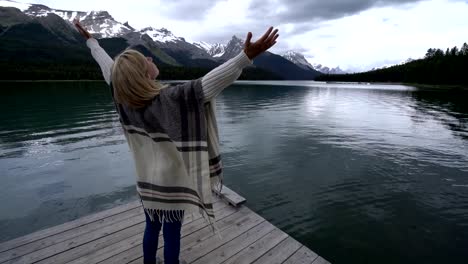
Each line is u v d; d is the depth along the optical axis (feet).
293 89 177.99
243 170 23.65
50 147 30.45
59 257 8.48
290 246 9.22
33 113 55.42
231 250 8.97
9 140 33.47
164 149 4.68
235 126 43.93
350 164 25.30
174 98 4.11
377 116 56.24
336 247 13.62
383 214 16.58
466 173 23.04
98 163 25.35
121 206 11.63
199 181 4.54
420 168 24.35
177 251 5.79
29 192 19.42
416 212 16.84
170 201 4.99
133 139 4.96
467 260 12.75
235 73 3.95
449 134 38.58
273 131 40.09
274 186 20.40
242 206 11.93
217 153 5.07
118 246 9.03
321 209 17.15
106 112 57.26
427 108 71.20
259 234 9.87
